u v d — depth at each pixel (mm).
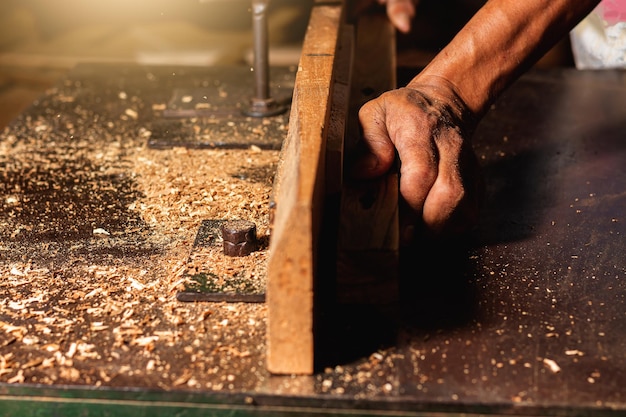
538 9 1730
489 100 1780
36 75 4059
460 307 1460
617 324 1414
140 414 1262
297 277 1223
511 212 1824
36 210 1822
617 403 1218
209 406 1247
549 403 1215
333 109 1795
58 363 1312
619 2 2699
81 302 1481
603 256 1634
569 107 2469
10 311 1457
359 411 1231
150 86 2617
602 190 1926
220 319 1420
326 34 2176
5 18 4375
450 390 1241
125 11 4258
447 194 1518
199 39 4039
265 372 1284
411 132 1594
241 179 1946
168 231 1721
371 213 1509
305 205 1196
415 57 3600
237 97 2426
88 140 2207
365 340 1363
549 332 1391
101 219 1776
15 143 2193
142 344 1357
